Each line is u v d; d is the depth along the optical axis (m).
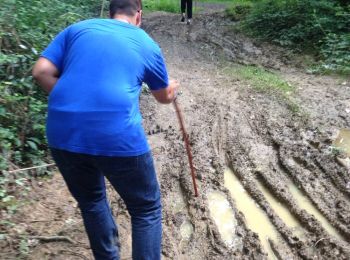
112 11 3.04
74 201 4.17
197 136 5.69
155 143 5.49
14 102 4.65
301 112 6.36
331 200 4.38
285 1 11.63
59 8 6.61
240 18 14.30
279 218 4.11
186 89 7.46
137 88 2.73
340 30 9.71
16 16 5.35
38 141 4.61
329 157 5.15
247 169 4.95
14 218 3.80
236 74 8.29
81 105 2.61
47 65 2.77
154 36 12.23
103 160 2.65
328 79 7.87
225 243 3.77
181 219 4.07
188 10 14.05
